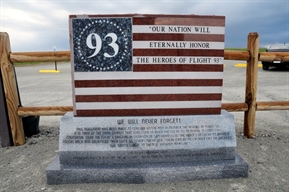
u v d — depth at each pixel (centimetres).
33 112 376
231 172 275
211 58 290
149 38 281
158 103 290
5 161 325
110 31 279
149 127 282
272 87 859
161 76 287
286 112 569
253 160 321
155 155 279
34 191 254
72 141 278
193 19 283
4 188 260
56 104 637
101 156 276
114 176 266
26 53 364
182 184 264
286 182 267
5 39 358
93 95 286
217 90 294
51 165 274
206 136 285
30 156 340
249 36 384
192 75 290
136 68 285
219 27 286
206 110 296
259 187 257
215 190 252
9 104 369
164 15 279
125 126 281
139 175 267
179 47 285
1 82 363
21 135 380
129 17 278
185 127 284
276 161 317
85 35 278
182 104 293
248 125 401
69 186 262
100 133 280
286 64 1347
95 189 256
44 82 1104
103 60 282
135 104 289
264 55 384
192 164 275
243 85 934
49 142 393
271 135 416
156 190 253
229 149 284
